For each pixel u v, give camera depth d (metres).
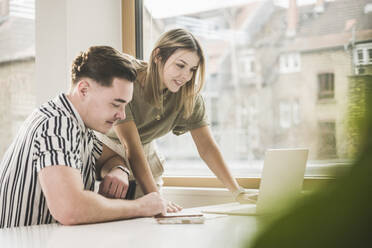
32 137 1.23
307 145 2.08
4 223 1.29
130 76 1.34
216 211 1.40
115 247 0.80
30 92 2.54
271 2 2.20
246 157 2.24
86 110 1.34
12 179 1.28
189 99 1.77
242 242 0.15
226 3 2.31
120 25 2.50
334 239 0.14
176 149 2.39
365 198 0.14
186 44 1.66
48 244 0.84
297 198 0.14
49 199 1.16
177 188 2.15
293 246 0.14
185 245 0.80
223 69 2.32
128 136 1.60
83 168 1.37
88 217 1.14
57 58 2.25
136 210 1.24
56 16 2.25
